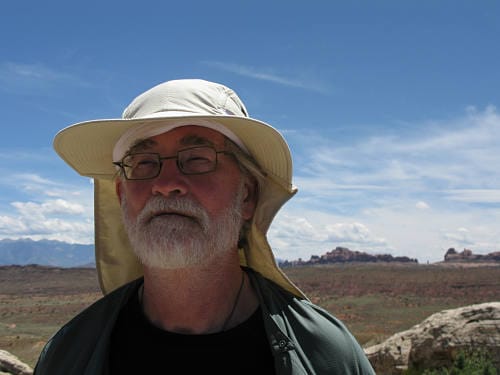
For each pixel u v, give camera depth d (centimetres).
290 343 98
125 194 108
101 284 123
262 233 116
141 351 101
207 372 98
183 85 106
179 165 102
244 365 98
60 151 115
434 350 407
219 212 103
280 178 113
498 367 379
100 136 111
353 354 101
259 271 120
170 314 104
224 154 105
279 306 104
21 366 518
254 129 107
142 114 104
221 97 107
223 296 104
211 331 104
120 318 106
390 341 449
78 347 104
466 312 417
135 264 122
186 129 103
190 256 99
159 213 101
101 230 122
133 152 105
